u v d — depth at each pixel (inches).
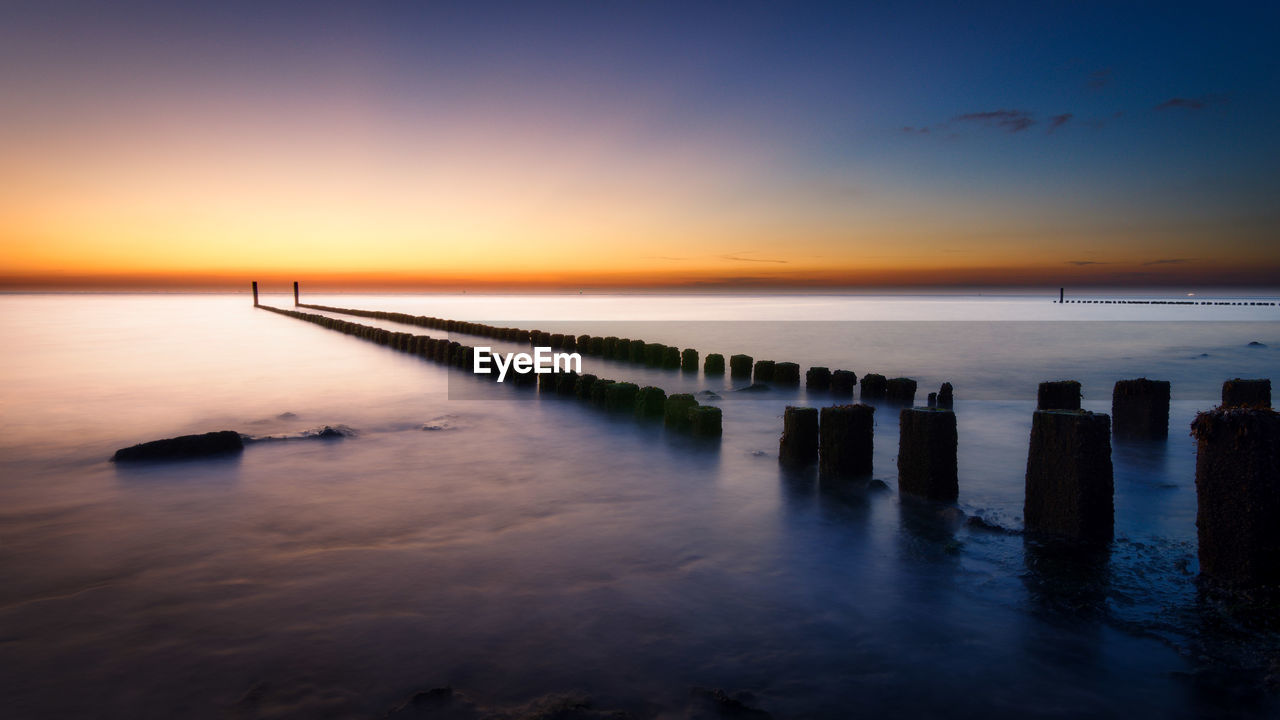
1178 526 230.8
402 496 280.4
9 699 137.3
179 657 152.8
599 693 139.3
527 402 531.5
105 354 924.0
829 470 301.9
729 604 179.8
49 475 313.3
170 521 248.1
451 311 2635.3
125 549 220.1
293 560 210.2
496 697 137.6
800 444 323.3
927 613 173.3
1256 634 156.2
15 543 225.8
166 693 139.4
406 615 172.9
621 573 200.4
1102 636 159.5
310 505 267.6
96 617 172.1
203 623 168.9
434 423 441.7
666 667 149.6
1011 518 239.8
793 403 524.4
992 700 137.6
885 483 283.7
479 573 200.4
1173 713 132.6
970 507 253.8
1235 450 177.0
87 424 449.7
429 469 325.1
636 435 402.6
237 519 250.1
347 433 403.5
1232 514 177.8
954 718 132.5
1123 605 172.9
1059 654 152.9
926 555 210.7
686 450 362.3
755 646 158.4
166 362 829.8
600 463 335.3
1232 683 139.3
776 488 287.6
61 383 646.5
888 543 221.8
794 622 169.8
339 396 566.6
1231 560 178.4
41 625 167.9
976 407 502.9
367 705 135.6
